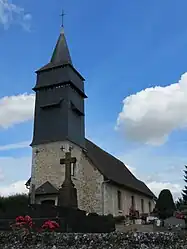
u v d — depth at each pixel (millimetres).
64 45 28984
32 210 13695
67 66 26438
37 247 8547
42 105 26156
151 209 35188
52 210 13508
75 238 8531
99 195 24141
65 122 25016
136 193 31047
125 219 23844
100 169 24844
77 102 27125
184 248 8023
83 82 28828
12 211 13688
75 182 24172
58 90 26156
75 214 13750
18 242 8805
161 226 16422
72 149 24703
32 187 23938
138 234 8453
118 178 27594
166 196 25578
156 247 8109
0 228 11984
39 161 24812
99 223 14812
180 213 15938
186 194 35250
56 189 22828
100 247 8250
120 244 8266
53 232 9094
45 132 25438
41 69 27203
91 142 31109
